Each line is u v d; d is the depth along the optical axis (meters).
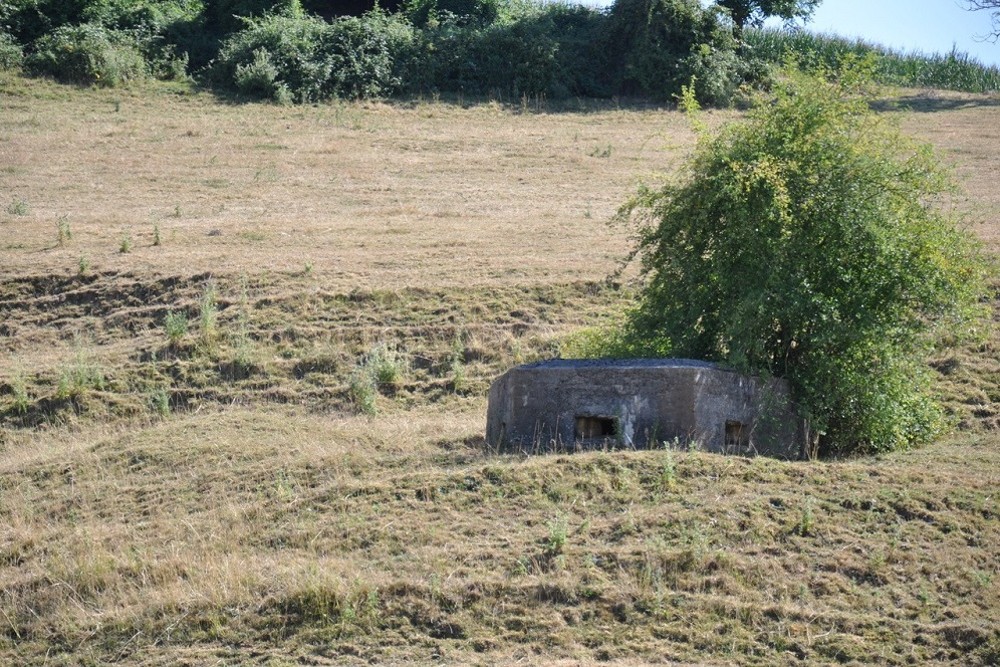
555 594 19.91
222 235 50.50
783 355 27.73
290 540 22.73
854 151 28.27
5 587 22.11
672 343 28.73
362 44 84.19
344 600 19.94
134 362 38.81
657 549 20.84
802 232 27.77
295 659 19.05
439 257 47.34
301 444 28.78
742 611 19.41
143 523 24.72
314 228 51.91
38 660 19.92
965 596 19.84
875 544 21.20
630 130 76.19
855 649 18.56
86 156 64.56
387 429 31.41
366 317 41.50
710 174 28.48
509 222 53.38
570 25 93.69
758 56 94.44
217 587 20.80
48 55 79.62
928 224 28.33
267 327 40.88
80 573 22.08
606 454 24.36
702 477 23.52
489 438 28.50
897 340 27.84
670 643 18.84
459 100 82.94
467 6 93.88
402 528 22.52
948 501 22.58
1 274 44.81
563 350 34.56
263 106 78.19
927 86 96.06
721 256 28.22
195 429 31.09
